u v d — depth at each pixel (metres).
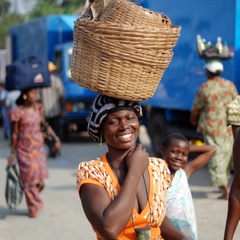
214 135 8.45
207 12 10.53
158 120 13.41
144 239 2.66
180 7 11.76
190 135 11.73
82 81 2.80
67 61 16.12
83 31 2.70
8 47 22.78
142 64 2.68
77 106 16.22
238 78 9.62
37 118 7.86
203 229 6.90
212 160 8.41
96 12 2.85
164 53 2.74
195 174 10.74
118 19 2.70
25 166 7.81
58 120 14.47
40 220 7.72
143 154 2.82
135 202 2.79
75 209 8.30
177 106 11.92
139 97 2.77
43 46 18.16
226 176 8.48
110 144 2.85
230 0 9.69
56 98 14.30
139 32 2.60
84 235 6.91
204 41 10.67
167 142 4.36
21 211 8.33
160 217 2.83
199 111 8.71
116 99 2.82
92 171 2.81
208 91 8.48
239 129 3.53
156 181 2.90
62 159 13.52
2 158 13.91
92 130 2.92
